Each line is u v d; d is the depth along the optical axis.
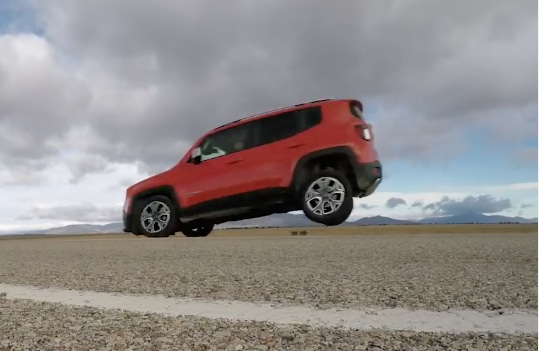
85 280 3.09
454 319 1.79
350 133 7.29
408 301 2.12
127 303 2.26
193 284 2.77
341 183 7.16
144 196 8.91
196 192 8.30
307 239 6.80
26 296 2.56
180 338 1.60
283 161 7.58
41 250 6.22
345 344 1.49
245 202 7.86
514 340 1.50
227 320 1.85
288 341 1.54
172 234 8.84
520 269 3.09
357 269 3.25
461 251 4.34
